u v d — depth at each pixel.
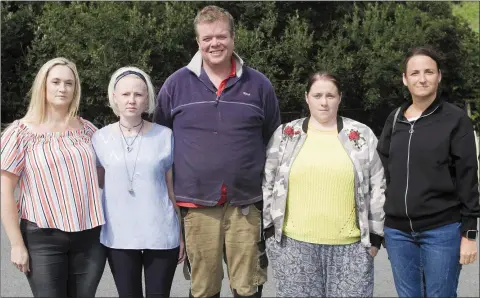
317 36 10.98
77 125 3.28
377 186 3.30
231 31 3.38
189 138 3.41
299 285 3.35
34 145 3.07
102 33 9.77
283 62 10.45
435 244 3.07
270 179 3.42
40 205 3.05
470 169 3.00
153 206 3.25
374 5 11.52
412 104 3.21
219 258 3.56
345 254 3.32
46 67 3.15
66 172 3.07
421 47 3.15
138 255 3.30
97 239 3.23
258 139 3.50
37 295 3.11
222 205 3.47
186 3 10.46
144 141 3.30
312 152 3.29
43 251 3.09
